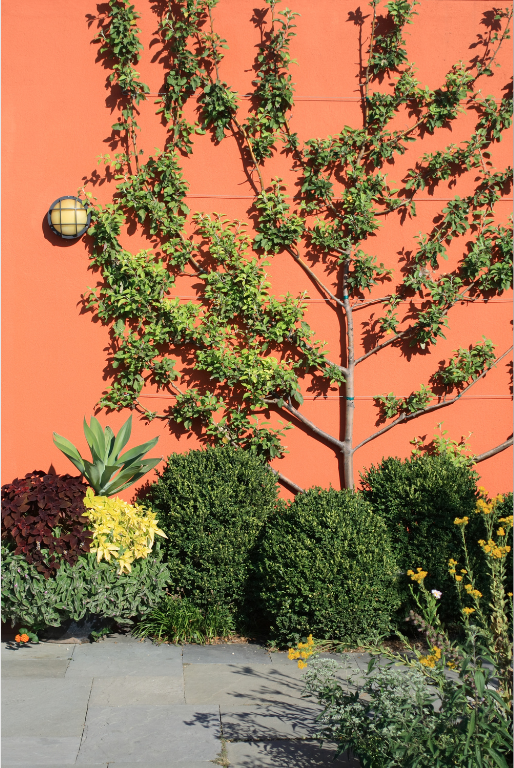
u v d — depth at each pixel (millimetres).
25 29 5684
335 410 6023
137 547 4641
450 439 6121
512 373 6172
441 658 2959
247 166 5871
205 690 3998
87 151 5742
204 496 5055
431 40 5984
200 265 5914
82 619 4629
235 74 5820
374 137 5879
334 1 5891
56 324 5762
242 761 3250
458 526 4922
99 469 5145
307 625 4484
